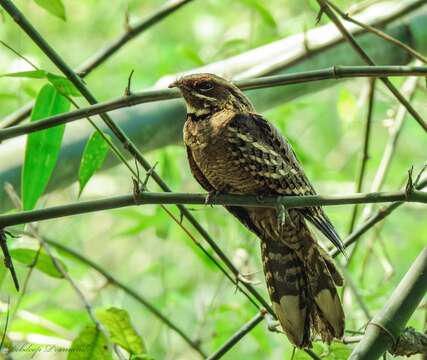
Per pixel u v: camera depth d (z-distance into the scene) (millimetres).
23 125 6191
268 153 7320
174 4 8375
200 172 7711
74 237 11992
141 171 10906
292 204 6367
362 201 5988
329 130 13117
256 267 10531
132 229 9977
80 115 6258
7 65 11547
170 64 10953
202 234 6961
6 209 7840
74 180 8094
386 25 8836
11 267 5992
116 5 13086
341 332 7078
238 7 12422
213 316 9250
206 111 7590
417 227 12320
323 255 7359
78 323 9344
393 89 7238
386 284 9773
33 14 13023
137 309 11547
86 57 13016
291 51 8492
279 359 10969
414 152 13219
